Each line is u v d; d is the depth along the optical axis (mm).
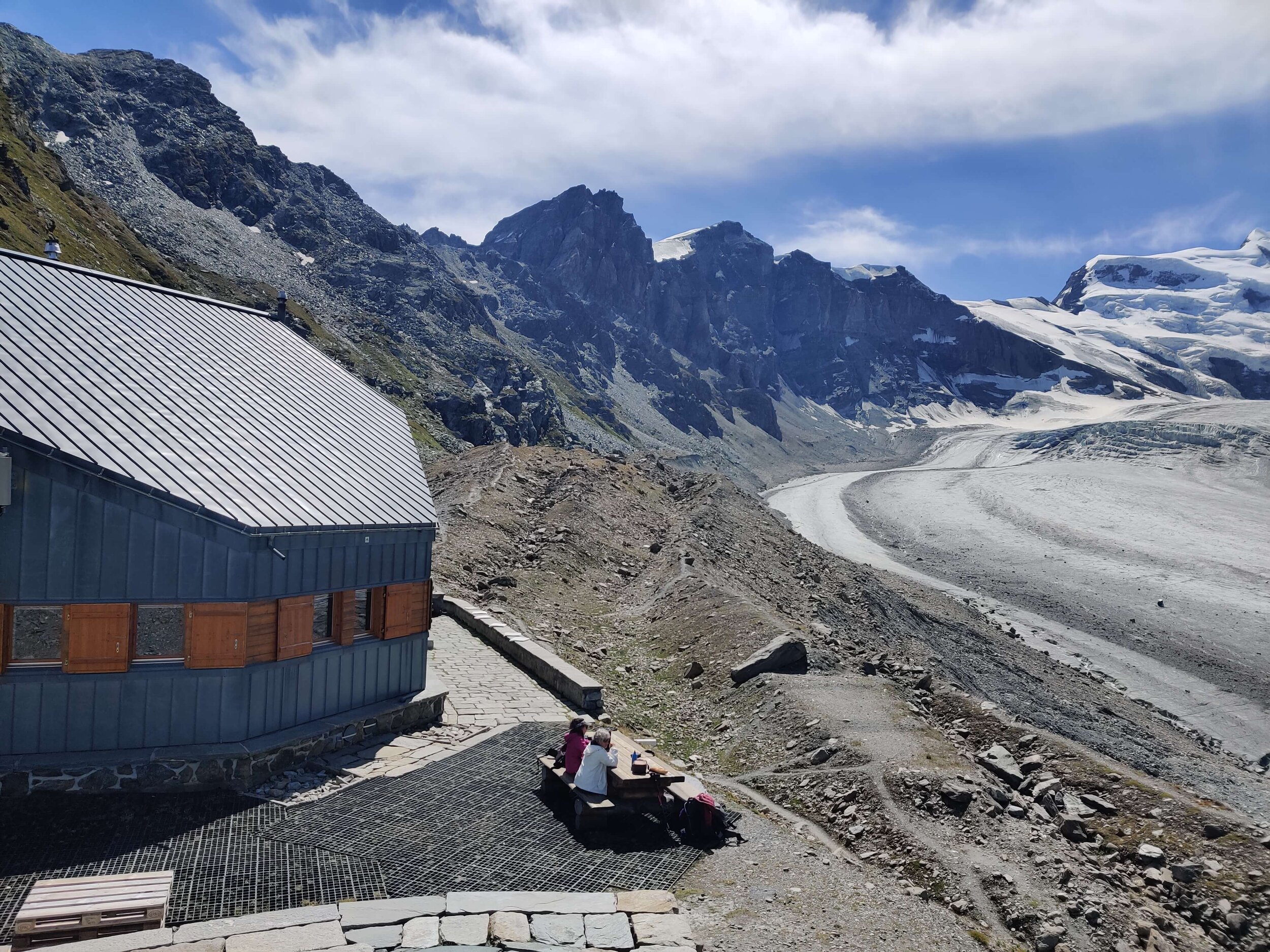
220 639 16078
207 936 10844
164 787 15492
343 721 18188
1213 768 43812
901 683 28359
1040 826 17766
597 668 29734
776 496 178875
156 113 185625
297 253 180875
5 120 120750
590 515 52812
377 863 13477
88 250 103125
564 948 11188
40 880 12180
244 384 20969
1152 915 15047
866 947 12203
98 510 15227
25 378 16297
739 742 22875
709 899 13148
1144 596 93688
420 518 20078
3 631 15047
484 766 17922
